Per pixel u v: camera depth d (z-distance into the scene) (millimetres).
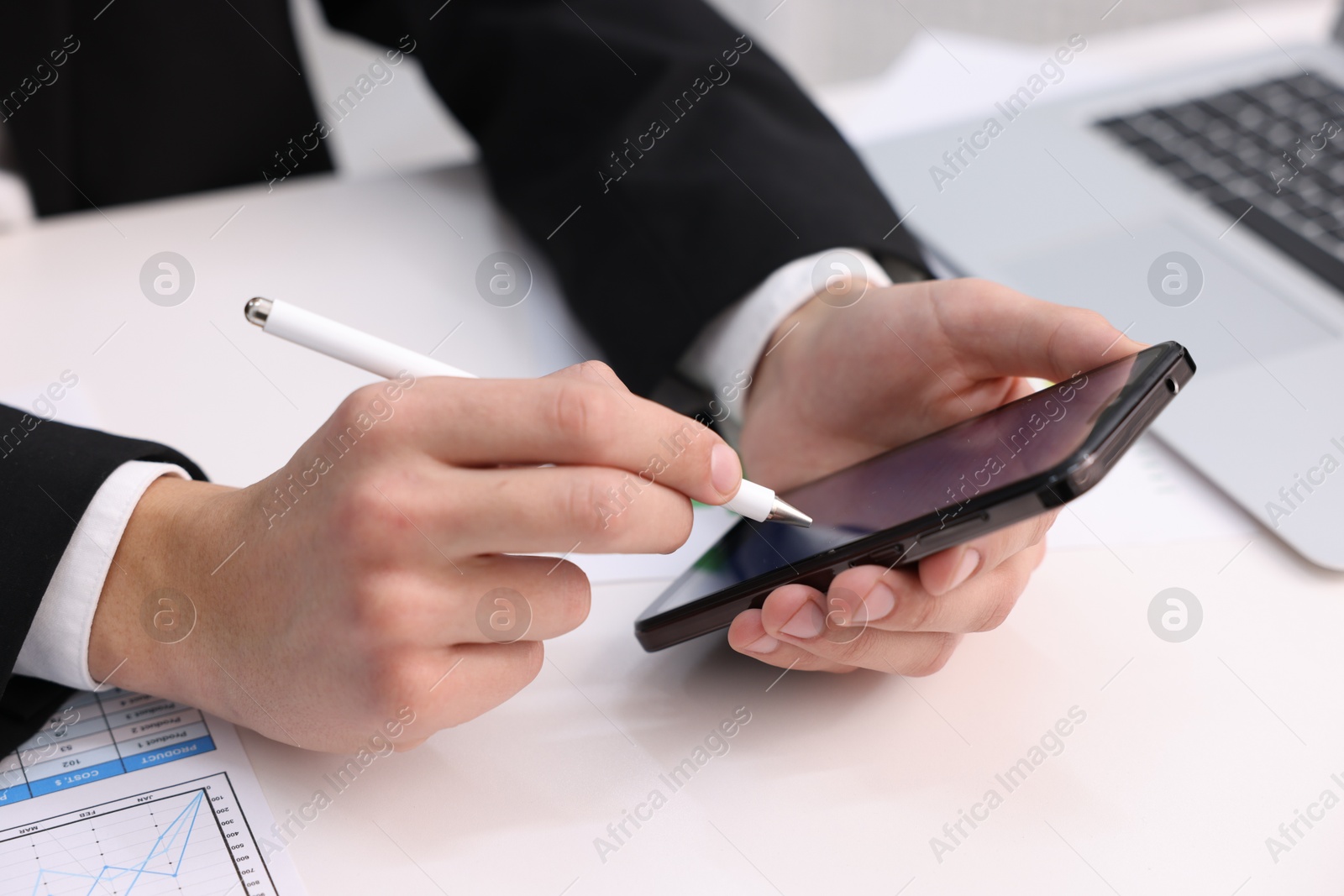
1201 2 1718
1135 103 1080
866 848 486
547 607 500
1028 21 1952
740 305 797
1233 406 723
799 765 529
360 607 472
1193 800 505
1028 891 466
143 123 1164
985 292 630
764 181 833
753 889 469
